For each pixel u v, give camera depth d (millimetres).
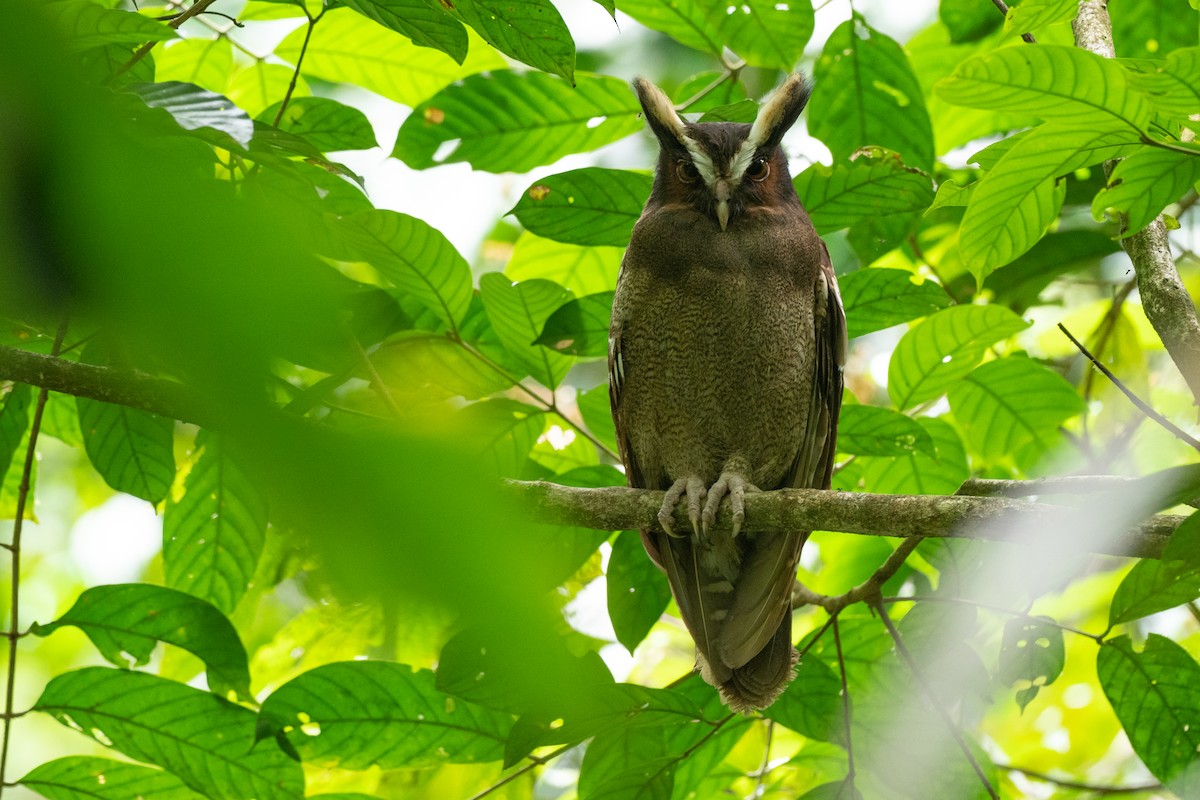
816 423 11492
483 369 9828
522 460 10086
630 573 10328
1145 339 15188
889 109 11562
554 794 12430
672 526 9664
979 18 12836
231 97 11867
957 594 9711
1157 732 8594
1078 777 14492
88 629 8859
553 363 10125
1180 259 13742
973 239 7906
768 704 9570
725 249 11195
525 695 1820
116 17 5273
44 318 1489
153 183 1495
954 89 6402
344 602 1634
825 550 13031
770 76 14438
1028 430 12109
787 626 10000
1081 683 14633
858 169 9797
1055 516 7289
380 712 8945
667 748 9664
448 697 8961
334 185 9445
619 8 11094
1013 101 6480
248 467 1586
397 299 9914
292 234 1600
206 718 8883
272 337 1527
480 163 11719
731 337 11211
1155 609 8188
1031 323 10156
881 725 9719
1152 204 7562
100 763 8969
